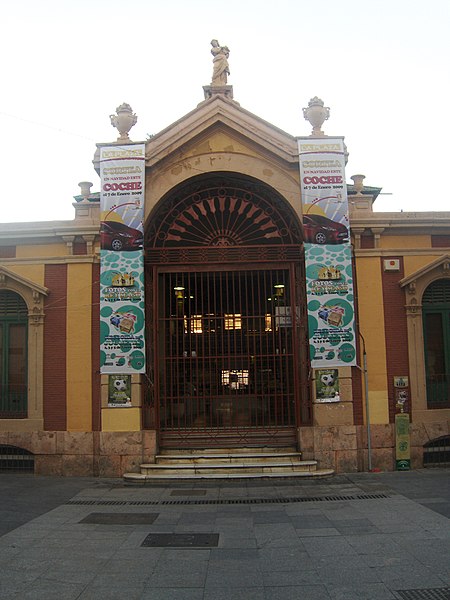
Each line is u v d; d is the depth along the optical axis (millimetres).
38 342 13797
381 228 13945
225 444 13539
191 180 14000
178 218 14258
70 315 13844
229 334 14008
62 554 7418
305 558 7145
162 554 7395
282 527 8688
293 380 13750
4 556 7336
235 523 8984
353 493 11070
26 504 10477
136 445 13070
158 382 13688
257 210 14273
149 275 13977
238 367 13906
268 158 13953
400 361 13742
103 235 13500
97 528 8758
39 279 14016
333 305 13367
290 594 5961
